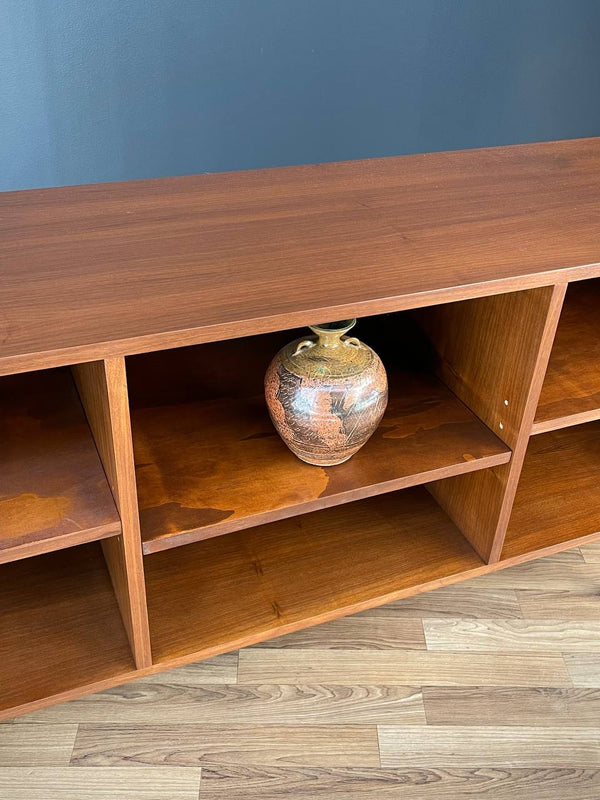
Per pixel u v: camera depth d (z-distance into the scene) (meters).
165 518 1.03
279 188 1.22
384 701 1.20
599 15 2.61
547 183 1.27
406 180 1.26
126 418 0.88
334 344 1.05
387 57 2.47
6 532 0.93
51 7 2.08
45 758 1.10
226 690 1.21
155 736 1.14
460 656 1.28
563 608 1.37
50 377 1.19
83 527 0.95
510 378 1.14
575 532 1.40
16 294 0.90
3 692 1.10
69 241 1.03
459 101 2.65
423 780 1.10
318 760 1.12
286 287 0.93
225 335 0.87
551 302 1.03
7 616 1.20
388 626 1.32
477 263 1.01
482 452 1.17
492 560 1.33
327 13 2.33
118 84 2.26
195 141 2.44
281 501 1.07
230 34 2.28
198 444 1.15
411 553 1.35
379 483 1.11
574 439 1.61
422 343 1.36
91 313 0.87
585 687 1.24
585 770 1.13
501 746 1.15
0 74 2.15
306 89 2.45
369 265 0.99
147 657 1.13
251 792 1.08
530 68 2.64
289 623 1.22
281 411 1.06
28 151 2.30
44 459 1.04
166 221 1.10
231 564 1.31
